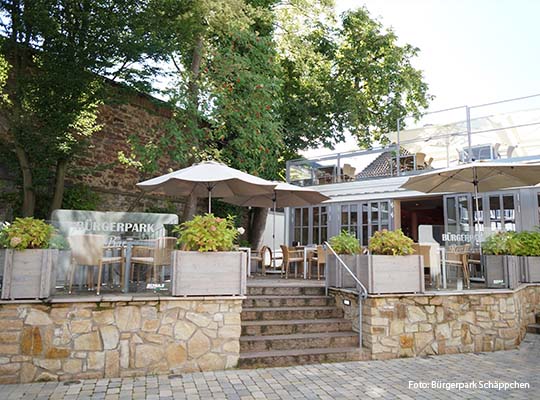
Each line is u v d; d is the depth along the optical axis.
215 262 4.89
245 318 5.82
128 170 11.18
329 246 6.60
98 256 4.99
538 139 9.38
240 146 11.23
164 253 5.21
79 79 8.28
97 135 10.45
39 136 8.23
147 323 4.60
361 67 15.40
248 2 12.17
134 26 8.73
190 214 10.93
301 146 15.35
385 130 16.62
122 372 4.47
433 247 6.47
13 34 8.14
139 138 11.45
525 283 7.32
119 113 11.03
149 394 3.92
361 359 5.34
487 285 6.73
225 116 10.96
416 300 5.70
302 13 13.81
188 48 10.55
